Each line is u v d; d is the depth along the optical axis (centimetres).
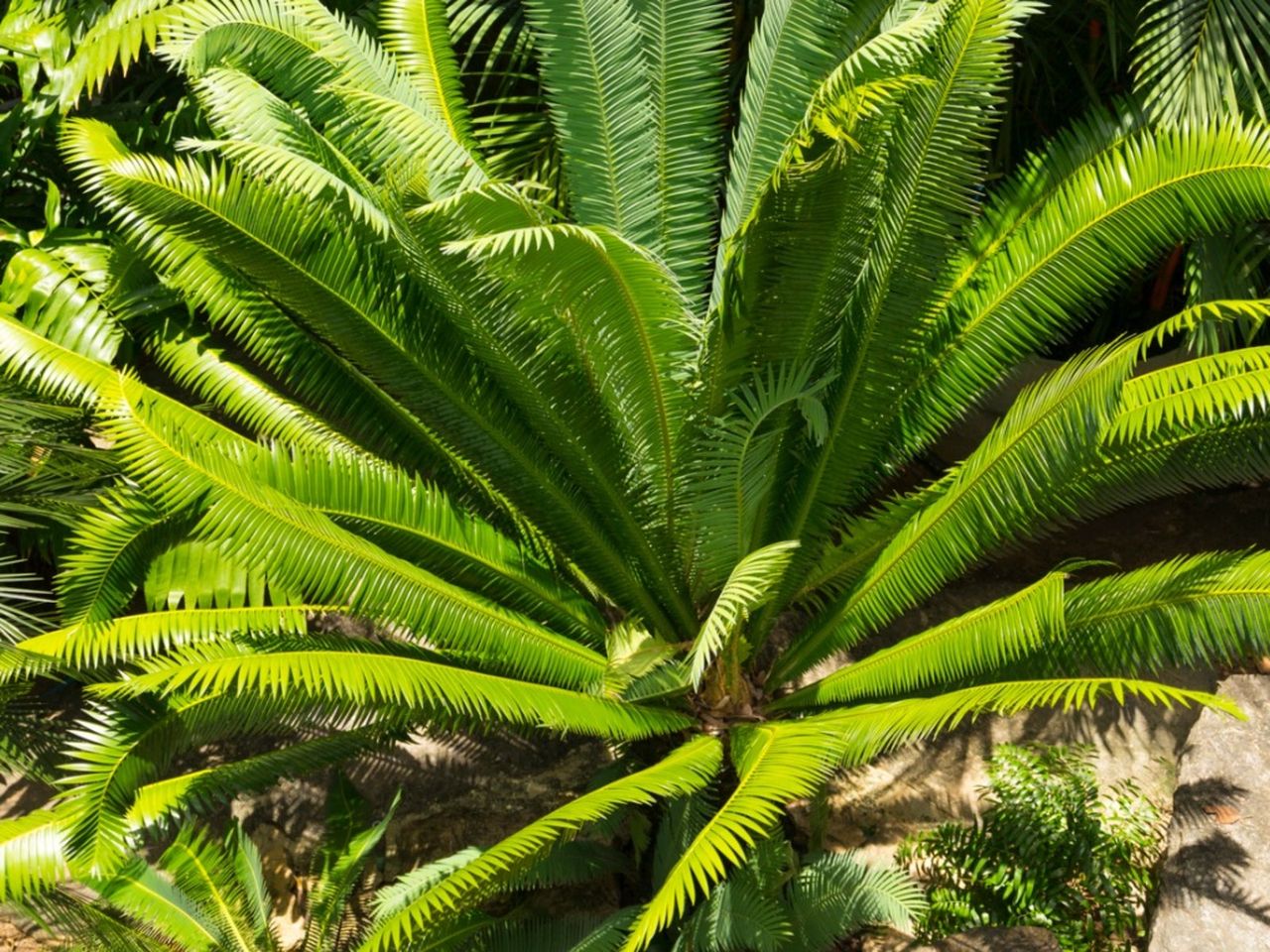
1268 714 406
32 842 324
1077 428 305
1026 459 321
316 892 401
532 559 400
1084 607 336
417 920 269
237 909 387
